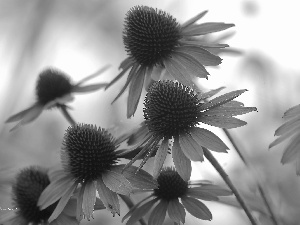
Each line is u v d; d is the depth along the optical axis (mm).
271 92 625
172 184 480
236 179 536
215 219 568
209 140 452
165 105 467
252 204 490
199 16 516
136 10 518
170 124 463
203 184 489
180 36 507
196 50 493
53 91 615
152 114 471
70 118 607
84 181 478
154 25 505
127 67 515
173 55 499
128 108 493
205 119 461
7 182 597
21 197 530
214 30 503
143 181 455
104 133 492
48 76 617
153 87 483
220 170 459
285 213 547
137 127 486
